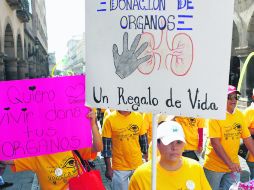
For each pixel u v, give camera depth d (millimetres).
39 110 3023
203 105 2275
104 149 4469
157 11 2312
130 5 2369
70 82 3064
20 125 2990
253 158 4539
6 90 2932
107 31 2457
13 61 20625
